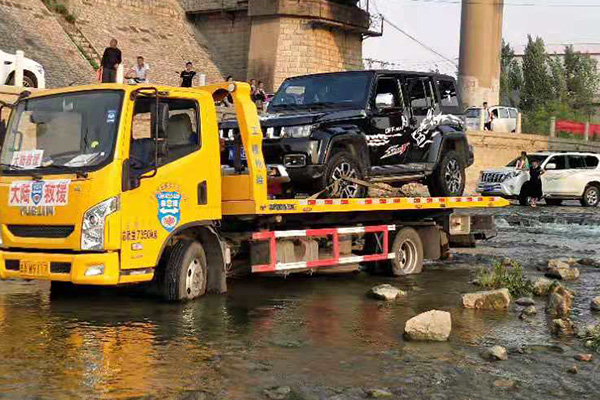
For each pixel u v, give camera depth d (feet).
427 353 24.03
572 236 65.41
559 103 221.25
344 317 29.27
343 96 39.40
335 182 36.55
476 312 30.89
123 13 151.84
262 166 33.12
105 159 28.04
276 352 23.75
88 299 31.91
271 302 32.09
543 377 21.65
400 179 40.63
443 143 43.09
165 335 25.55
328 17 155.43
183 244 31.35
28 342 24.31
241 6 159.63
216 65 160.97
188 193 30.68
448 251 45.75
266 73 155.02
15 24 122.72
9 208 29.07
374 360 23.07
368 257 38.81
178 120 30.68
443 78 44.16
